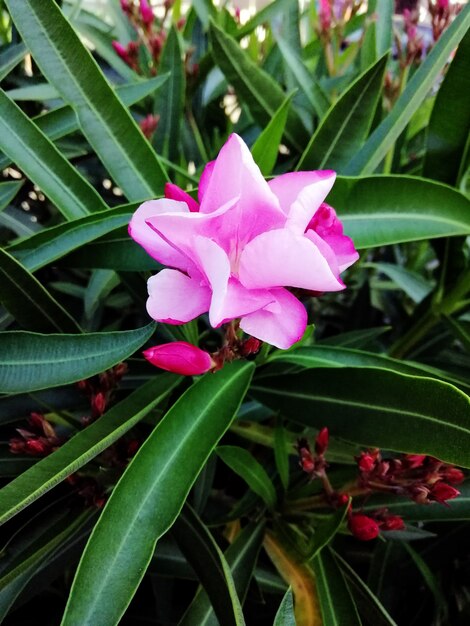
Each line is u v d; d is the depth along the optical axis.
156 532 0.10
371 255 0.27
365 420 0.12
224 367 0.13
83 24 0.23
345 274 0.23
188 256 0.09
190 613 0.13
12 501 0.09
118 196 0.24
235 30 0.24
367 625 0.16
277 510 0.15
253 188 0.09
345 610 0.13
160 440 0.11
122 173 0.14
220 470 0.20
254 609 0.16
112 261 0.14
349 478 0.15
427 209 0.14
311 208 0.09
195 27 0.26
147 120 0.19
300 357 0.15
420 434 0.11
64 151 0.20
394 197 0.14
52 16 0.13
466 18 0.14
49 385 0.11
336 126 0.15
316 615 0.14
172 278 0.10
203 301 0.10
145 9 0.21
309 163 0.16
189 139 0.24
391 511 0.15
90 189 0.14
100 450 0.10
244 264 0.09
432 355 0.20
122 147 0.14
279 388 0.14
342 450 0.16
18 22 0.13
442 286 0.18
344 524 0.14
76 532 0.14
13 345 0.11
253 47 0.25
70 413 0.14
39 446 0.12
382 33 0.22
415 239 0.14
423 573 0.16
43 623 0.17
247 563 0.14
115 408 0.11
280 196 0.10
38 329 0.13
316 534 0.13
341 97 0.15
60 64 0.13
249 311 0.09
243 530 0.15
